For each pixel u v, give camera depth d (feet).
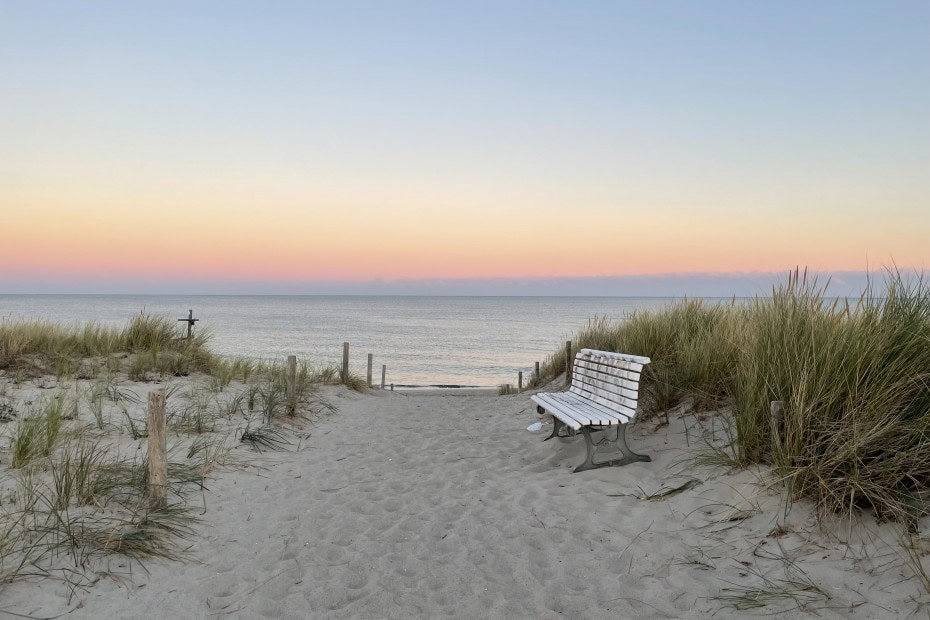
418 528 14.66
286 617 10.50
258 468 18.89
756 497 13.43
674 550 12.36
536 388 40.04
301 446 22.59
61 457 15.89
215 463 18.44
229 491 16.48
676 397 21.54
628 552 12.60
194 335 37.11
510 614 10.53
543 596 11.12
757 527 12.44
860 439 11.88
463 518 15.21
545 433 24.62
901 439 11.85
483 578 11.95
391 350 165.37
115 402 23.94
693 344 22.38
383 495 17.08
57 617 9.76
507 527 14.47
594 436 21.36
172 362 32.07
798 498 12.71
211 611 10.52
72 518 12.81
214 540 13.37
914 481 11.50
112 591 10.70
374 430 26.30
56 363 28.71
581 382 23.32
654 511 14.42
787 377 14.34
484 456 21.54
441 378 112.57
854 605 9.55
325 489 17.51
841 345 13.39
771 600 10.07
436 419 29.40
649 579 11.44
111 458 17.21
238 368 34.94
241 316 350.84
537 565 12.41
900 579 9.87
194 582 11.46
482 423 27.99
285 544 13.47
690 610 10.24
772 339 15.37
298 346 167.02
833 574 10.44
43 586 10.44
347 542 13.75
